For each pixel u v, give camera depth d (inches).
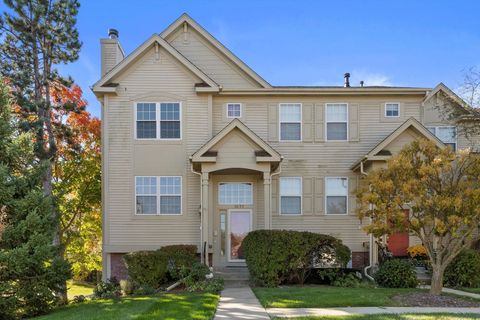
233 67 699.4
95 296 506.9
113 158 649.6
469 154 420.2
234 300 399.2
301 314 331.0
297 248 497.0
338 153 678.5
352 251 657.6
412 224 414.3
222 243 655.8
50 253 420.8
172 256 543.8
